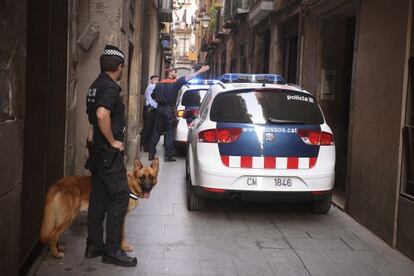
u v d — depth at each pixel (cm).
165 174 950
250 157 609
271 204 735
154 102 1226
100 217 468
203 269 470
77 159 738
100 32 751
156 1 2034
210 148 617
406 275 472
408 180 534
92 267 459
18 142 360
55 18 532
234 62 2308
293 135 613
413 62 520
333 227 625
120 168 448
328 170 620
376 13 608
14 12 343
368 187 616
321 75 903
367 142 624
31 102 446
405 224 523
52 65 523
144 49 1803
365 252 533
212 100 654
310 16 961
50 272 443
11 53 338
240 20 2017
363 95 642
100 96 429
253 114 624
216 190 613
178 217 649
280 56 1363
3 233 331
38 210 489
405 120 534
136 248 521
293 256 516
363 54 647
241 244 549
